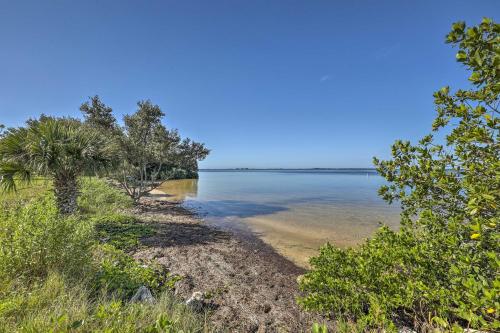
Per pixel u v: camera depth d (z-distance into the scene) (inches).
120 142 557.9
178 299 167.3
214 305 172.7
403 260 139.2
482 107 95.3
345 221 513.7
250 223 493.0
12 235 165.0
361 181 1998.0
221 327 146.9
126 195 655.1
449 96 114.5
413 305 136.3
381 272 147.6
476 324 94.9
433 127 125.3
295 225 478.0
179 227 410.9
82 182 612.7
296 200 842.8
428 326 125.2
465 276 103.6
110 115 622.5
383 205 729.0
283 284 219.3
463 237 115.1
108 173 369.1
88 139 337.7
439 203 128.7
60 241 159.6
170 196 909.2
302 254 319.9
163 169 1390.3
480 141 96.4
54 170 309.1
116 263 206.5
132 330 104.3
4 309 106.3
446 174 117.6
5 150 292.5
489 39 87.0
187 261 250.8
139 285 173.2
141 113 619.2
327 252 185.2
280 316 163.5
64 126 331.0
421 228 143.0
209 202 780.6
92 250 216.7
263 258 293.9
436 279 124.4
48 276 142.0
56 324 96.7
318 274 169.3
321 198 896.3
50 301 121.9
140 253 260.4
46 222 167.2
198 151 668.1
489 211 98.0
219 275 225.1
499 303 79.1
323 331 102.5
